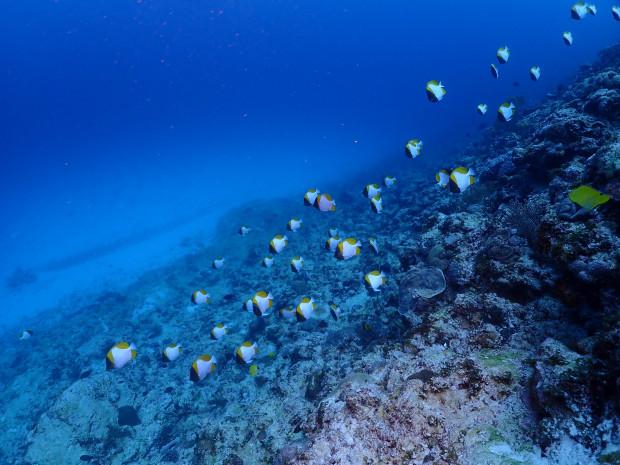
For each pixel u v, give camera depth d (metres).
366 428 2.87
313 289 12.38
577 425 2.10
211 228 24.19
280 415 5.35
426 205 15.01
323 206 6.77
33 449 7.99
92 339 14.41
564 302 3.40
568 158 6.02
